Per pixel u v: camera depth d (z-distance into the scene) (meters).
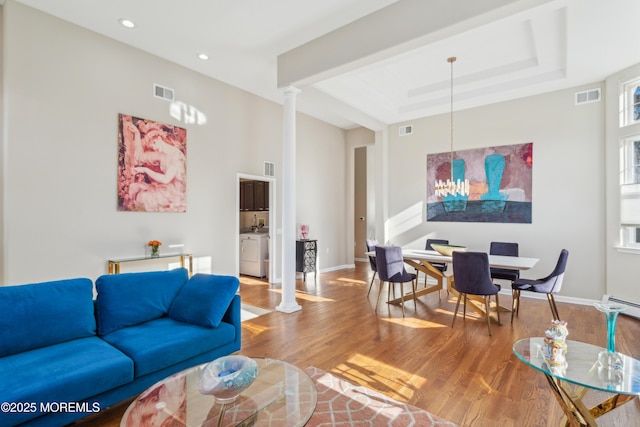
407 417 2.06
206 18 3.56
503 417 2.06
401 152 6.63
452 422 2.01
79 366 1.84
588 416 1.68
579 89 4.81
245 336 3.41
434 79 5.20
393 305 4.61
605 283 4.60
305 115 6.93
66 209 3.58
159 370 2.17
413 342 3.27
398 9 3.28
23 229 3.30
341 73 3.94
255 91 5.62
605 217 4.60
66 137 3.58
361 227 9.41
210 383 1.63
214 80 5.08
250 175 5.65
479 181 5.68
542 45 3.93
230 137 5.32
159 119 4.40
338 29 3.75
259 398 1.68
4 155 3.22
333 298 5.02
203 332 2.42
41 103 3.41
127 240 4.07
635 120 4.19
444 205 6.07
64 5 3.33
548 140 5.05
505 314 4.21
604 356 1.79
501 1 2.72
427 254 4.68
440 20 3.02
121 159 4.01
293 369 1.98
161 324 2.53
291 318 4.02
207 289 2.65
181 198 4.62
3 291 2.09
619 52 3.82
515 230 5.32
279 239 6.22
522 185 5.26
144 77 4.25
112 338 2.28
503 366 2.75
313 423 2.00
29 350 2.04
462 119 5.89
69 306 2.27
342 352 3.03
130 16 3.52
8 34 3.21
